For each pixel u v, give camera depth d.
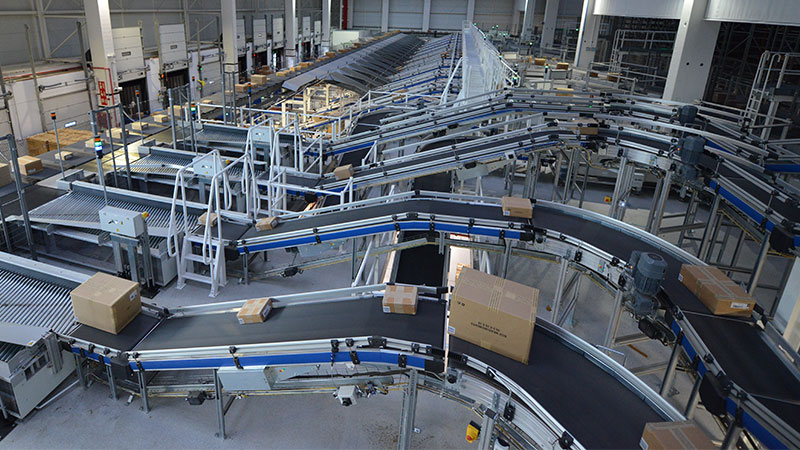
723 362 3.40
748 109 8.94
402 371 3.65
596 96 9.30
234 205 8.88
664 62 14.39
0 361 4.06
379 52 21.22
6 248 6.93
